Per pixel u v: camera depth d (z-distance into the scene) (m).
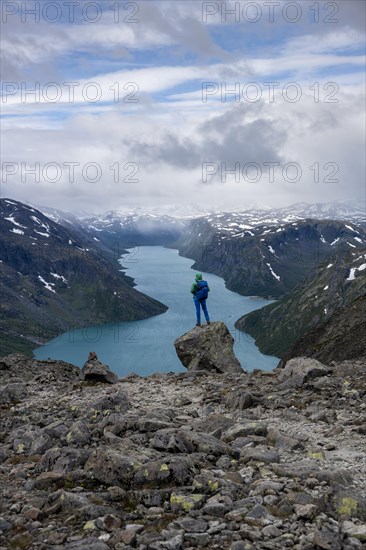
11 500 10.93
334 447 13.73
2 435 17.20
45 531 9.15
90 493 10.75
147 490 10.45
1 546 8.77
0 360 32.75
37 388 27.05
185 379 27.38
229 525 9.02
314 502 9.59
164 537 8.62
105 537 8.69
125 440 13.84
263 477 11.41
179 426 16.55
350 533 8.55
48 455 13.07
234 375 27.88
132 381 28.14
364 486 10.79
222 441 14.41
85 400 23.09
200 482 10.74
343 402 19.03
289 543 8.34
